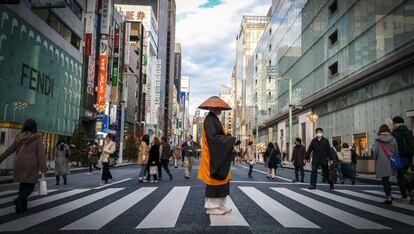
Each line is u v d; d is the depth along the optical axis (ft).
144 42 231.30
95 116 140.36
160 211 20.84
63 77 107.34
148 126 246.68
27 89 84.23
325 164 36.96
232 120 520.83
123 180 47.34
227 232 15.08
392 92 74.79
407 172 27.27
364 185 44.42
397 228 16.56
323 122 118.62
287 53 170.09
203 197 27.91
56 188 35.65
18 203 20.03
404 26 70.18
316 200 27.02
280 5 189.98
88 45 127.75
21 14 80.07
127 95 185.16
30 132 20.88
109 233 15.02
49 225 16.76
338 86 99.45
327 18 114.62
